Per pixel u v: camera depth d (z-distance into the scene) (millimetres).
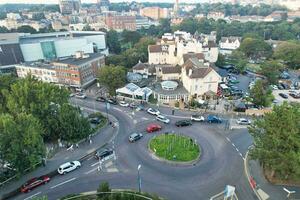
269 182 44125
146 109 77438
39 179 45000
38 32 189750
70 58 106688
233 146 56250
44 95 58531
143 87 92125
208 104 79562
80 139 57969
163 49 113188
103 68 90000
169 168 48906
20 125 45312
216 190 42812
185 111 75688
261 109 73938
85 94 92062
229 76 110625
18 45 126562
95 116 70875
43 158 49562
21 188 43375
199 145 56812
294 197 40688
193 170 48156
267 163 41875
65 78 98625
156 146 55938
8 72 118250
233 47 166000
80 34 168375
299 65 124500
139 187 42938
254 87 78188
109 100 83312
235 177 45875
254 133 46375
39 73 104625
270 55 142500
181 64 100188
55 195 42562
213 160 51125
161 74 99375
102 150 53406
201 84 82062
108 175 47281
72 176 47219
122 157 52781
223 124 67188
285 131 39688
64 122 54750
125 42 179875
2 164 44719
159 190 43094
